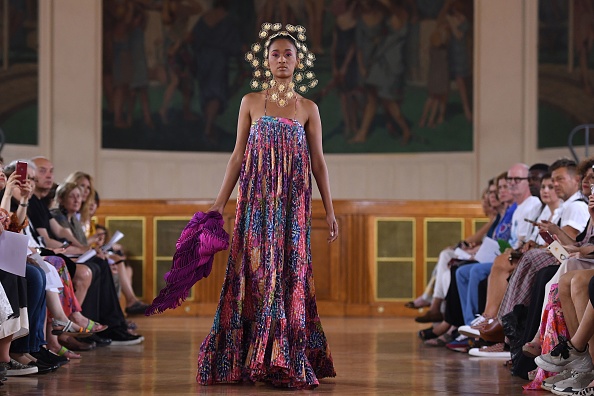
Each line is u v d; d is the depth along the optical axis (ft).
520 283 20.67
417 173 53.21
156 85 52.44
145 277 38.24
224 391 17.30
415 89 53.57
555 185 22.07
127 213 38.24
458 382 18.76
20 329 18.29
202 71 53.47
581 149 46.55
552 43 48.44
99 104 50.42
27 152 47.47
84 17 49.96
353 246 38.17
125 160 51.29
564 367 17.06
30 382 18.51
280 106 18.84
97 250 26.86
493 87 51.13
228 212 37.91
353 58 54.29
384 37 53.98
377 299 38.17
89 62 50.08
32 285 19.44
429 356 23.77
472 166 51.96
